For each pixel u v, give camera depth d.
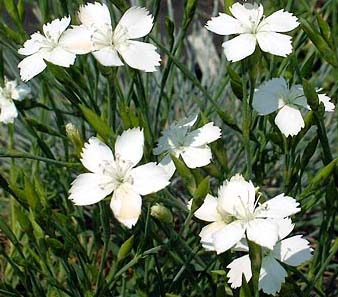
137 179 0.16
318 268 0.19
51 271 0.20
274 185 0.28
